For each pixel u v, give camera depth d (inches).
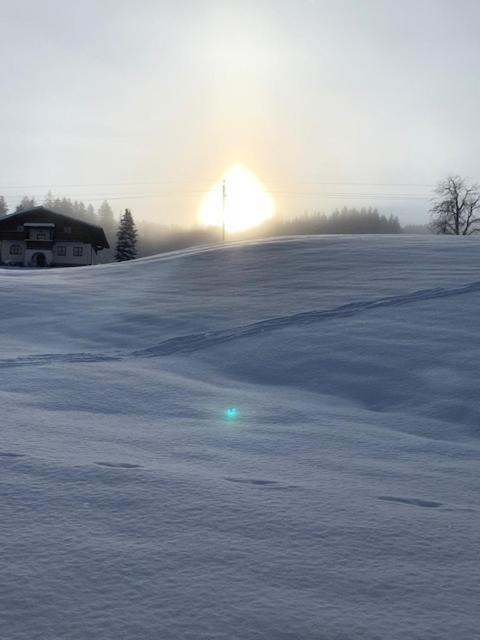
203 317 605.6
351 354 429.7
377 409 336.5
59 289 868.6
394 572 108.8
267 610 92.7
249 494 152.0
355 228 5900.6
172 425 260.1
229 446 221.9
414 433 282.7
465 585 104.7
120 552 112.7
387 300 599.2
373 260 883.4
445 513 147.2
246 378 413.1
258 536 123.3
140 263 1192.2
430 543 124.2
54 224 2433.6
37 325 626.8
